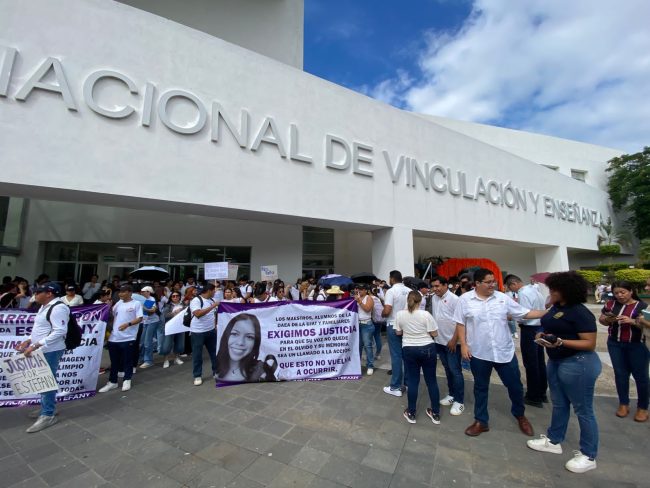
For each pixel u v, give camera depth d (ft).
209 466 9.28
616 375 12.57
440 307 14.26
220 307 16.51
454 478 8.64
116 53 20.93
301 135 28.53
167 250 38.60
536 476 8.71
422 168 37.65
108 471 9.10
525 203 49.83
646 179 71.31
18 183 17.57
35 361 11.82
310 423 11.86
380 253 35.01
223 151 24.30
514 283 15.16
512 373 11.01
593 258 73.15
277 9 45.80
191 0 41.78
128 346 16.14
